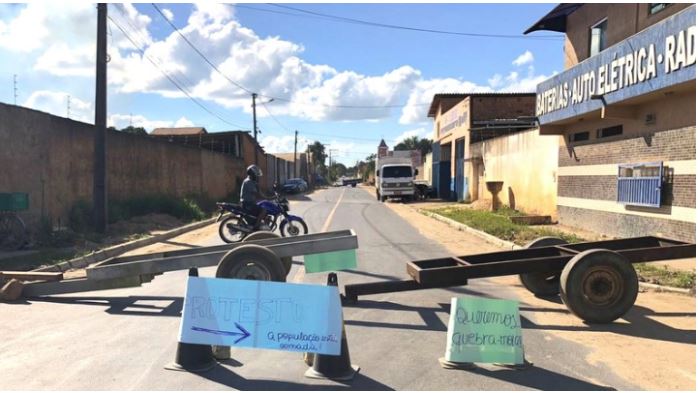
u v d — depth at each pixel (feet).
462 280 22.58
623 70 40.83
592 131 51.85
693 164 36.35
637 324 21.08
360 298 25.25
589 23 52.75
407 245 44.09
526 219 60.44
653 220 41.09
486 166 92.79
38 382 14.79
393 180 116.57
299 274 30.89
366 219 69.62
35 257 34.12
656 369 16.12
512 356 16.20
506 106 105.50
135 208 60.03
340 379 15.08
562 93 52.42
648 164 41.16
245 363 16.37
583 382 15.07
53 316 21.86
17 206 38.09
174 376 15.26
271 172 189.26
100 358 16.72
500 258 25.54
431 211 79.46
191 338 15.79
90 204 51.42
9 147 40.81
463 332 16.30
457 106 116.57
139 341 18.47
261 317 15.61
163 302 24.38
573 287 20.89
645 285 27.48
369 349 17.85
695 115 35.94
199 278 15.96
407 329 20.20
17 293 24.70
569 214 56.80
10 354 17.10
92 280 24.48
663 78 35.65
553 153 62.85
